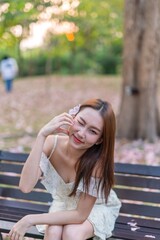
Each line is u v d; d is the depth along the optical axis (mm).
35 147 2709
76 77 23938
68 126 2719
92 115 2592
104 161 2641
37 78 22516
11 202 3434
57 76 24406
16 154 3445
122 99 8570
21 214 3172
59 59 26844
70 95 16203
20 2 5070
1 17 5219
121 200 3387
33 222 2611
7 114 12180
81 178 2643
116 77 24578
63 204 2879
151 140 8289
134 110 8422
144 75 8258
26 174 2688
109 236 2807
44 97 15500
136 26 8078
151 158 6555
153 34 8070
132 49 8211
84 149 2676
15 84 19281
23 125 10320
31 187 2693
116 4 12625
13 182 3492
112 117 2623
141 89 8320
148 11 7984
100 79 22562
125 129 8469
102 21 12141
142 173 3117
